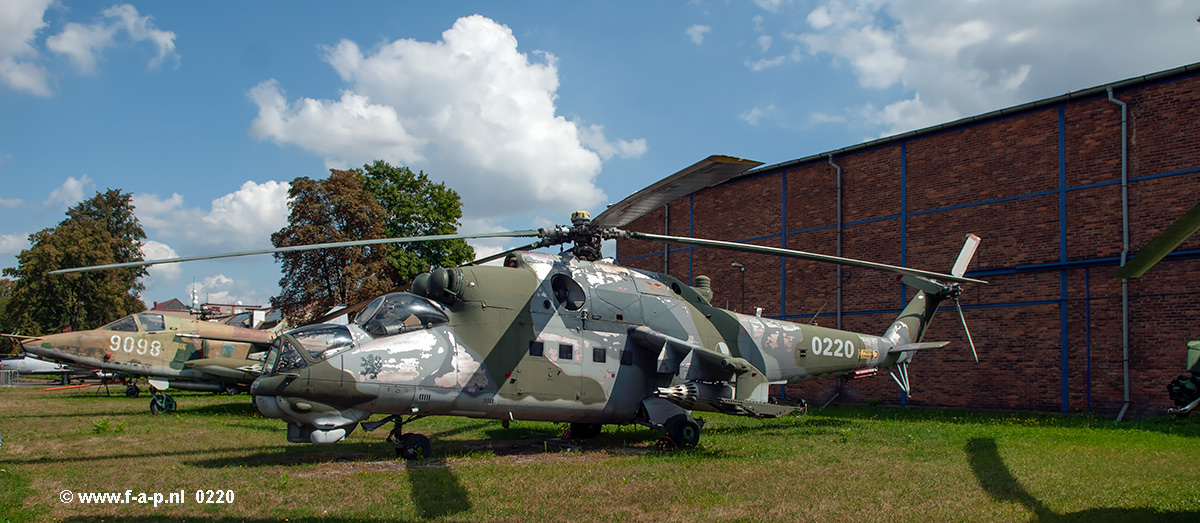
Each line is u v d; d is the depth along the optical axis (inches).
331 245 340.5
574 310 446.9
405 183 1491.1
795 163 928.9
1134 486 306.8
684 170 349.7
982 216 761.0
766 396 484.4
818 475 336.5
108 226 2544.3
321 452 414.6
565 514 257.3
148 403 833.5
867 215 857.5
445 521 245.6
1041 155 724.0
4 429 521.7
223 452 412.8
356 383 369.1
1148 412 638.5
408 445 388.2
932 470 350.0
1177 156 641.6
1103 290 676.1
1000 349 738.2
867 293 845.8
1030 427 561.6
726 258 997.2
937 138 805.9
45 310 2123.5
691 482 316.5
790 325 562.9
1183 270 633.6
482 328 411.5
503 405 411.2
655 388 472.1
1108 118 684.7
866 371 604.7
